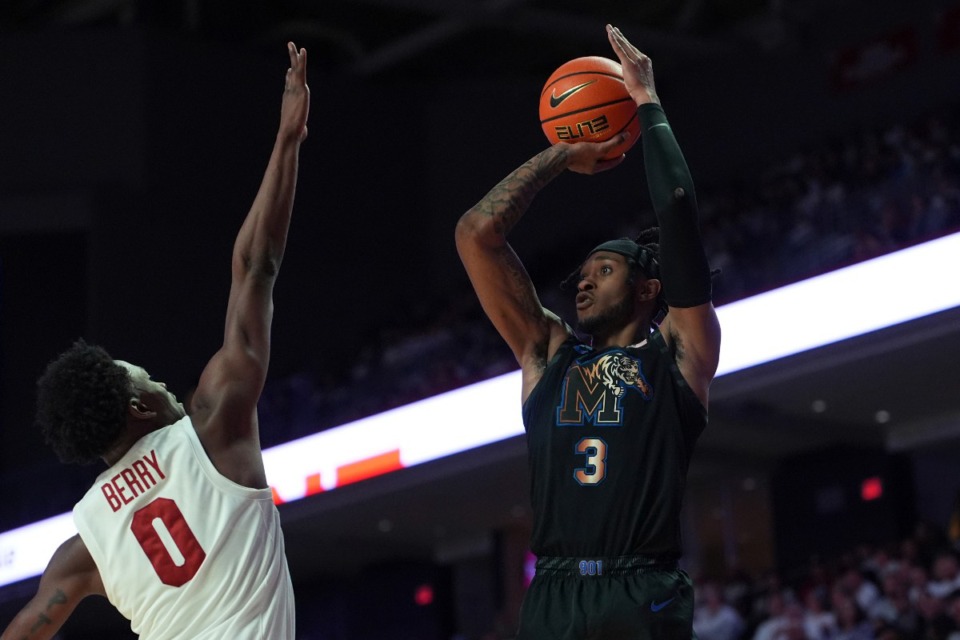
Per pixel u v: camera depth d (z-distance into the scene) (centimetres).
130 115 2578
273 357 2697
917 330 1428
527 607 384
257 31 2856
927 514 1805
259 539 373
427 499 1959
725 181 2498
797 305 1536
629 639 365
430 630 2292
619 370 390
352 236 2839
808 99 2431
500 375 1759
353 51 2911
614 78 448
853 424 1778
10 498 2278
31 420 2491
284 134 407
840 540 1866
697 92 2623
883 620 1263
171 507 371
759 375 1568
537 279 2523
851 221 1551
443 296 2716
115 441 381
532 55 2889
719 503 2033
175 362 2561
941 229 1430
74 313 2517
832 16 2416
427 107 2964
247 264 400
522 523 2180
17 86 2577
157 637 369
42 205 2528
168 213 2591
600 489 379
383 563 2378
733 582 1681
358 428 1944
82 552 378
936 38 2248
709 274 385
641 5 2712
